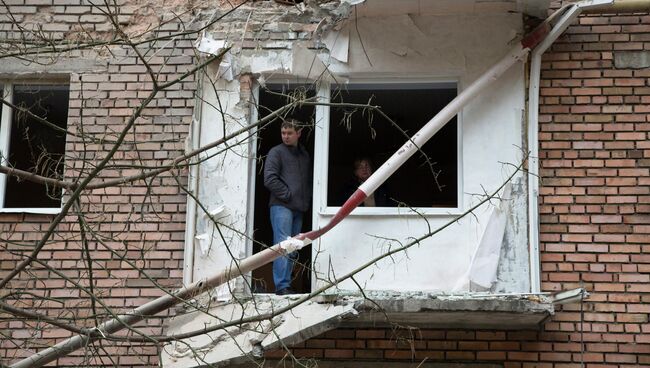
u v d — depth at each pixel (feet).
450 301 41.01
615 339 43.14
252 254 44.86
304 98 35.68
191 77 47.62
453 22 46.68
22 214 46.55
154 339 32.55
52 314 44.98
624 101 45.57
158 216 42.32
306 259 48.42
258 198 49.65
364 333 44.01
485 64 46.14
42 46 35.78
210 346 41.83
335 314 40.91
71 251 45.83
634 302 43.39
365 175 47.42
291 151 46.19
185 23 48.21
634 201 44.42
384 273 43.88
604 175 44.78
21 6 49.03
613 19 46.52
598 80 45.88
